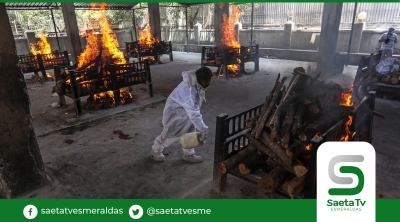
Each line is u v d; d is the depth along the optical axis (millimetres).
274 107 2803
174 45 17953
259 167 2764
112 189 3256
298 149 2414
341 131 2893
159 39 14391
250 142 3008
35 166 3236
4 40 2738
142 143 4484
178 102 3234
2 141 2943
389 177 3205
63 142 4586
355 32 11031
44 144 4508
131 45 13102
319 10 13344
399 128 4781
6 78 2828
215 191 2996
